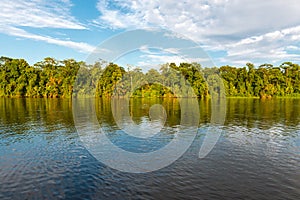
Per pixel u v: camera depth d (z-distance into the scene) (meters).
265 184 14.80
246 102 81.62
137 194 13.48
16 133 29.73
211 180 15.36
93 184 14.77
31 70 104.62
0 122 38.25
